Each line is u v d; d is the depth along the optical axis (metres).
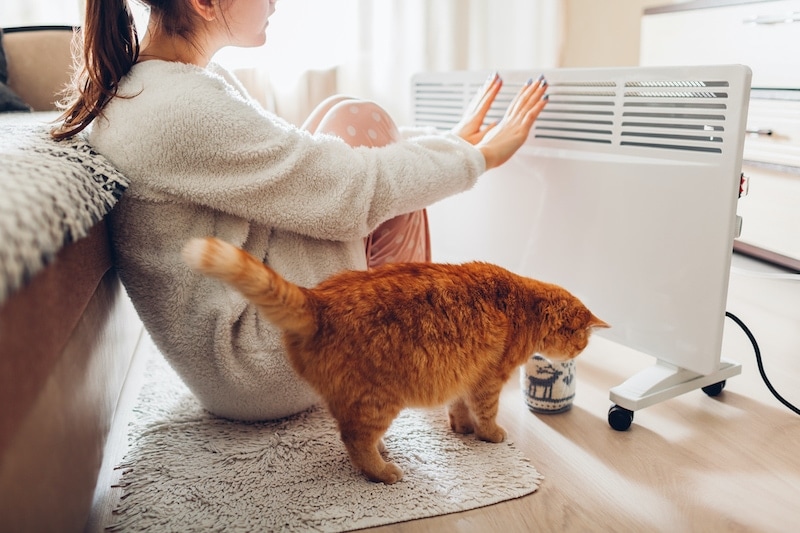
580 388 1.29
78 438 0.74
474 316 0.95
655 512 0.91
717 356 1.09
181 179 0.92
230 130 0.91
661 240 1.13
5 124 1.07
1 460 0.49
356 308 0.89
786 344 1.46
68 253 0.71
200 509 0.91
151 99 0.90
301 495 0.94
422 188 1.05
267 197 0.95
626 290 1.21
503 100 1.38
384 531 0.87
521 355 1.02
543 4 2.33
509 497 0.94
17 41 1.64
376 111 1.21
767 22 1.67
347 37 2.16
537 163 1.33
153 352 1.48
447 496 0.94
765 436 1.11
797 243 1.73
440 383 0.93
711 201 1.05
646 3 2.46
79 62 1.19
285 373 1.06
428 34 2.23
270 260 1.03
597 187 1.22
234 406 1.10
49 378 0.63
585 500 0.94
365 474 0.97
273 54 2.08
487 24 2.30
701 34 1.90
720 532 0.87
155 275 0.99
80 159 0.81
